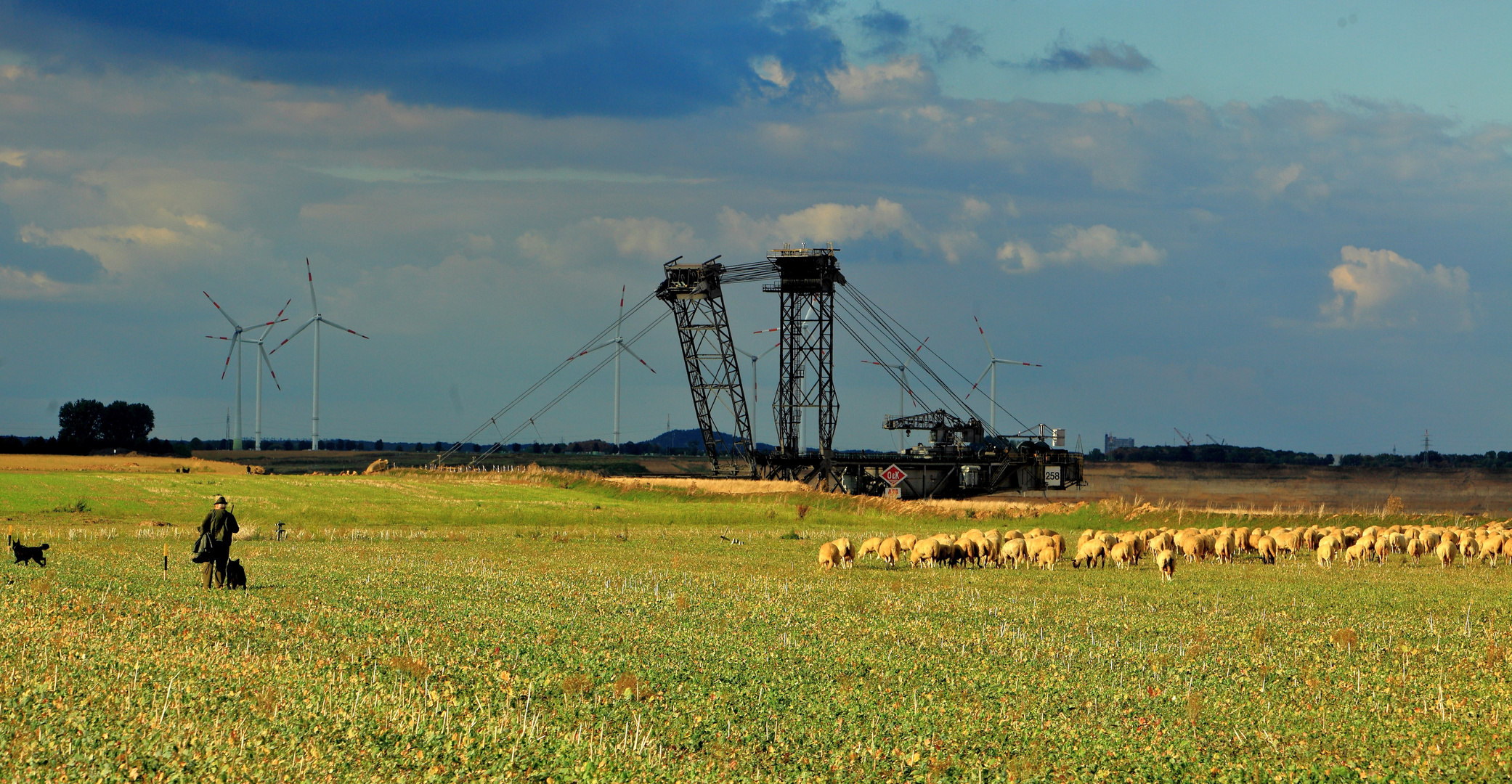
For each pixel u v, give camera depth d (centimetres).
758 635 3078
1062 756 1931
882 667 2661
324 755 1789
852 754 1891
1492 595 4331
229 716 1986
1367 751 1998
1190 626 3406
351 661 2517
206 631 2847
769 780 1759
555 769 1781
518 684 2353
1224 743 2039
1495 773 1862
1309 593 4331
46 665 2322
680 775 1764
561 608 3575
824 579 4688
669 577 4650
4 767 1653
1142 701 2350
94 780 1616
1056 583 4634
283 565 4809
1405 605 3991
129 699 2050
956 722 2136
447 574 4562
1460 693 2452
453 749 1850
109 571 4253
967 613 3625
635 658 2678
